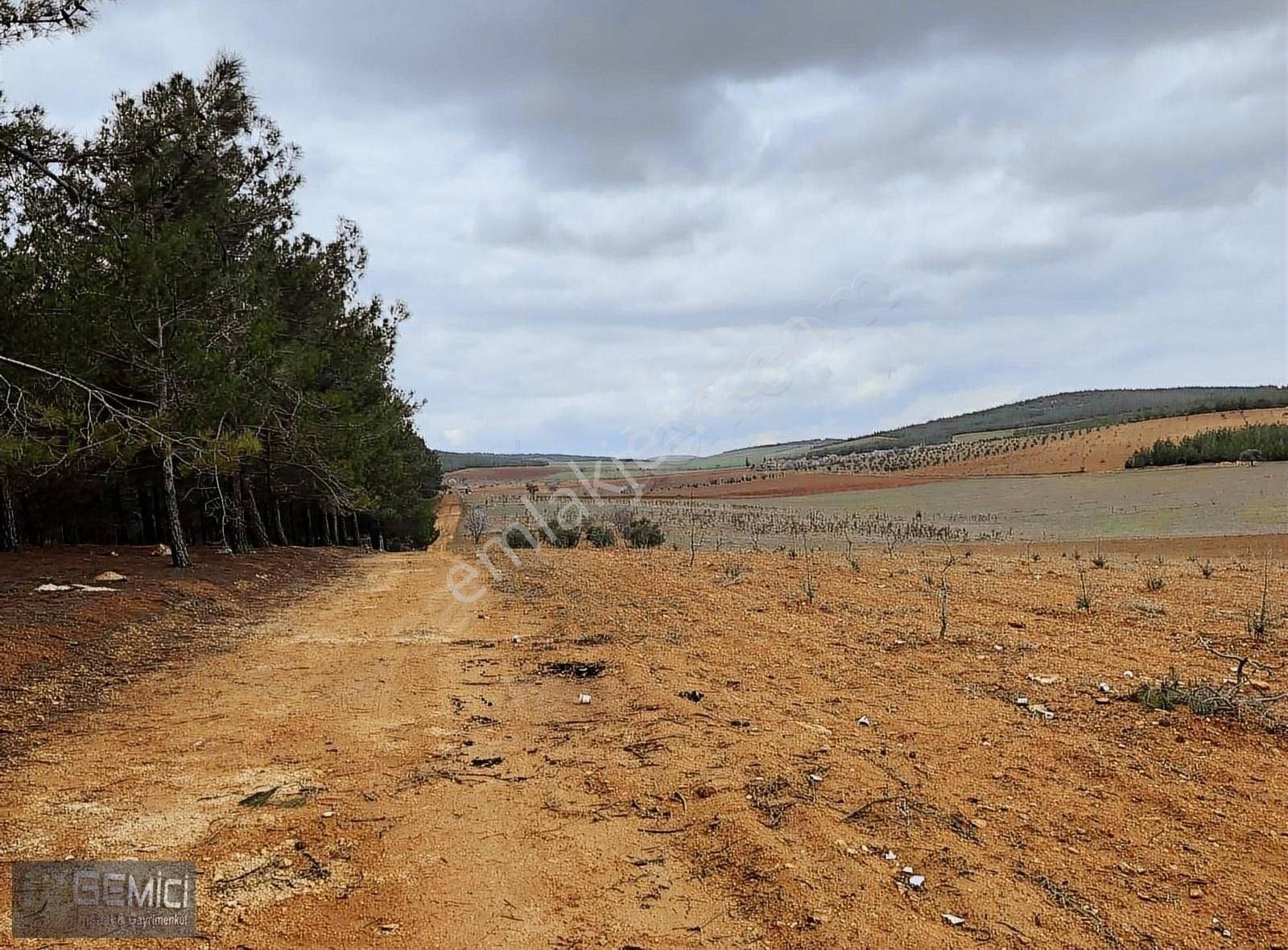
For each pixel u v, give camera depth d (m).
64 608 10.05
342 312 22.89
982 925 2.93
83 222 11.62
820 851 3.49
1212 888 3.16
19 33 8.21
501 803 4.25
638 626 9.13
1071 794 4.05
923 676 6.40
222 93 13.66
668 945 2.88
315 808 4.26
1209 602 9.11
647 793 4.27
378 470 23.91
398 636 9.65
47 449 10.27
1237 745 4.61
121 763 5.12
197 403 12.83
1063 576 12.36
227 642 9.37
